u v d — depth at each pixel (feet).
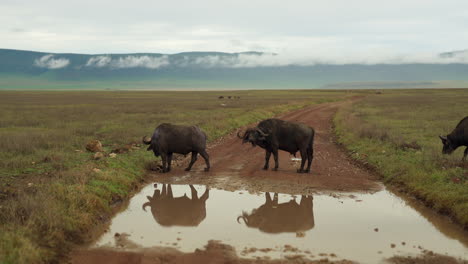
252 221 29.71
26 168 42.65
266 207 33.17
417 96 282.77
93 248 24.47
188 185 40.34
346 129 80.43
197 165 49.88
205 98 285.43
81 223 27.20
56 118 107.65
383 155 50.57
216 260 22.70
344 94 361.51
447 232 27.25
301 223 29.17
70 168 41.68
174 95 376.27
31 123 92.58
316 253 23.71
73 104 191.52
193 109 147.74
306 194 36.91
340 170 46.93
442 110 138.41
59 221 25.63
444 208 31.07
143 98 286.46
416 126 86.33
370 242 25.46
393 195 36.60
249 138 45.21
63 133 69.51
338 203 34.17
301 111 151.43
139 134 71.77
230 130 85.92
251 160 52.90
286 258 22.95
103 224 28.96
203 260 22.72
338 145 66.90
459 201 30.53
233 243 25.40
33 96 328.29
